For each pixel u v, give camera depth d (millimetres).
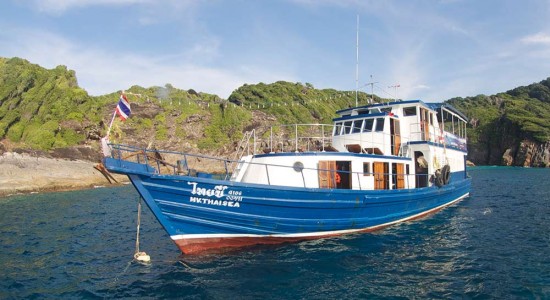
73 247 14062
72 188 38250
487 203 23172
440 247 12680
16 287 9844
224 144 61406
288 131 62656
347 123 17891
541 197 26484
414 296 8680
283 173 13133
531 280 9570
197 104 68562
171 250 13062
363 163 14570
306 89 94062
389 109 18719
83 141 50312
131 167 10742
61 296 9133
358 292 8930
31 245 14477
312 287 9227
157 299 8695
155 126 61094
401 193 15367
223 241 12039
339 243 12961
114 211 23203
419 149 18031
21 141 47938
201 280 9703
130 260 11977
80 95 55156
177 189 11102
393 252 12062
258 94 86875
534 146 82812
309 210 12445
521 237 14086
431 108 19844
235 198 11531
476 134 99375
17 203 28172
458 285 9336
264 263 10891
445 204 20969
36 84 55438
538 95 124188
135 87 70812
